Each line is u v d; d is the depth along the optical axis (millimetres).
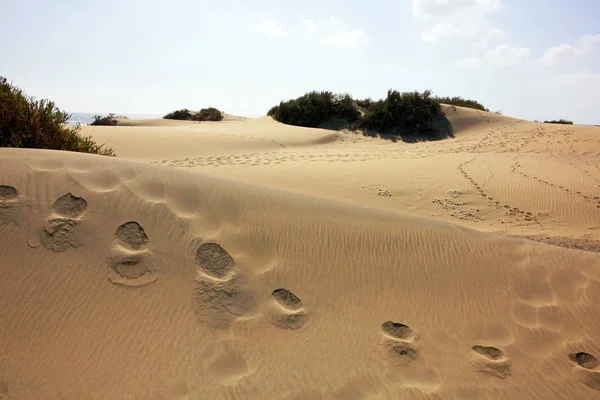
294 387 2695
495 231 7793
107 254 3271
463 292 4016
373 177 11016
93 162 4191
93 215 3525
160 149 14836
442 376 3018
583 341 3584
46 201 3516
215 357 2777
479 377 3061
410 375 2973
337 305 3529
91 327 2789
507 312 3852
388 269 4098
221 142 16922
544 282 4312
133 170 4227
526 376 3133
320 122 27438
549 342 3541
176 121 35531
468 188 10414
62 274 3055
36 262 3082
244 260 3639
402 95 26281
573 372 3229
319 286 3664
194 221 3848
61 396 2359
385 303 3695
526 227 8156
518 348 3432
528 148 18156
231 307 3178
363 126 25906
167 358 2695
